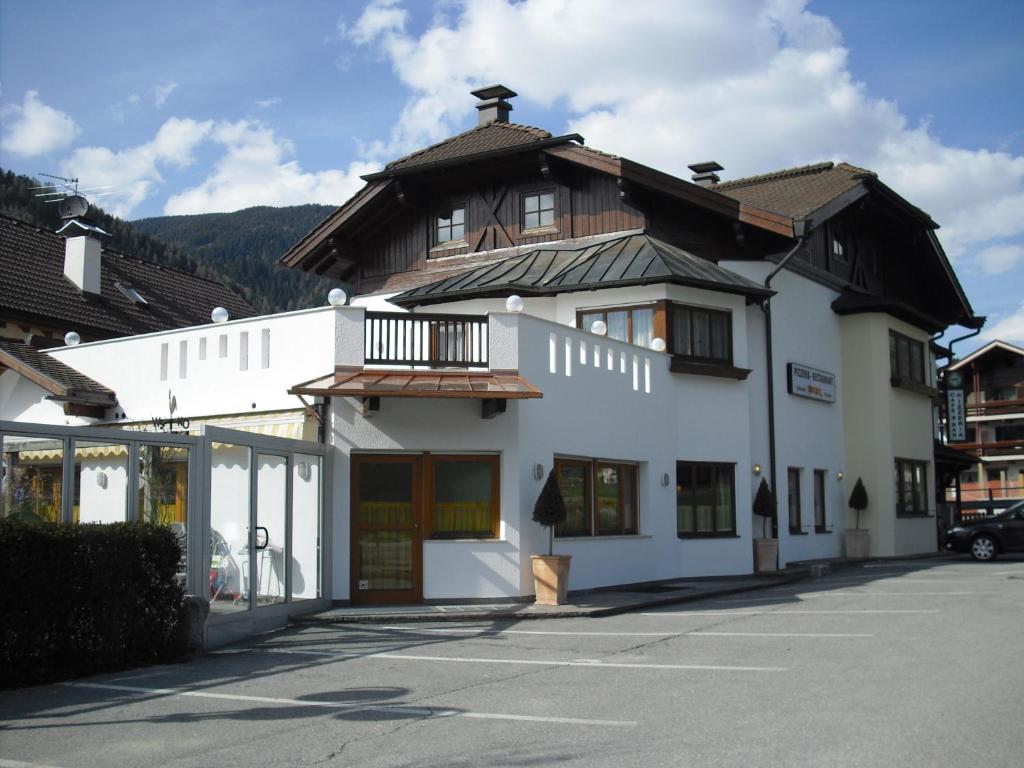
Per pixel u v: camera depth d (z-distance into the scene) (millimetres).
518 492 16109
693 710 8055
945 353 35312
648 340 20609
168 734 7617
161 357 18125
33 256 29016
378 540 15852
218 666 10891
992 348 54188
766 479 23344
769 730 7273
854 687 8805
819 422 26438
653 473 19844
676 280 20172
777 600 16703
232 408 16891
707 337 21312
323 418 15781
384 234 26531
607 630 13352
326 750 7043
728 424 21641
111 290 30641
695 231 23234
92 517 10977
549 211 24172
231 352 17062
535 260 22797
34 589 9781
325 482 15586
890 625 12891
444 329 16219
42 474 10398
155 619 11219
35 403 19906
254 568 13609
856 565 24984
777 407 24141
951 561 25750
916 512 29484
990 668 9602
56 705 8766
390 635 13234
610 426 18609
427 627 14062
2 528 9562
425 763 6645
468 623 14422
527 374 16375
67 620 10148
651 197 23047
